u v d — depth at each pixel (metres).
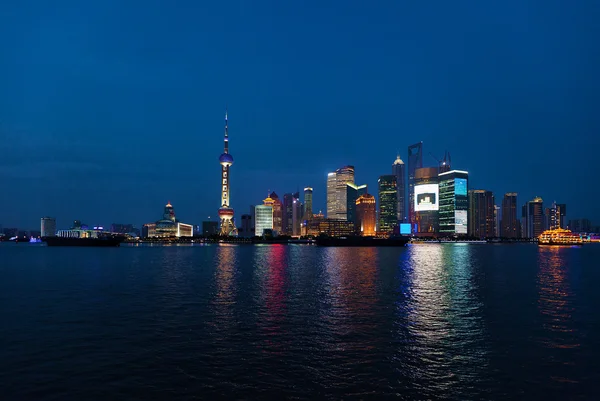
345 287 63.75
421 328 35.53
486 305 47.00
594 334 33.53
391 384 23.11
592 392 22.11
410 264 121.75
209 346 30.09
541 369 25.44
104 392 21.97
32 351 28.83
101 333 33.78
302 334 33.50
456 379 23.84
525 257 172.00
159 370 25.16
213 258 162.00
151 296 54.00
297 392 22.02
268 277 80.06
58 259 153.50
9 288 62.78
